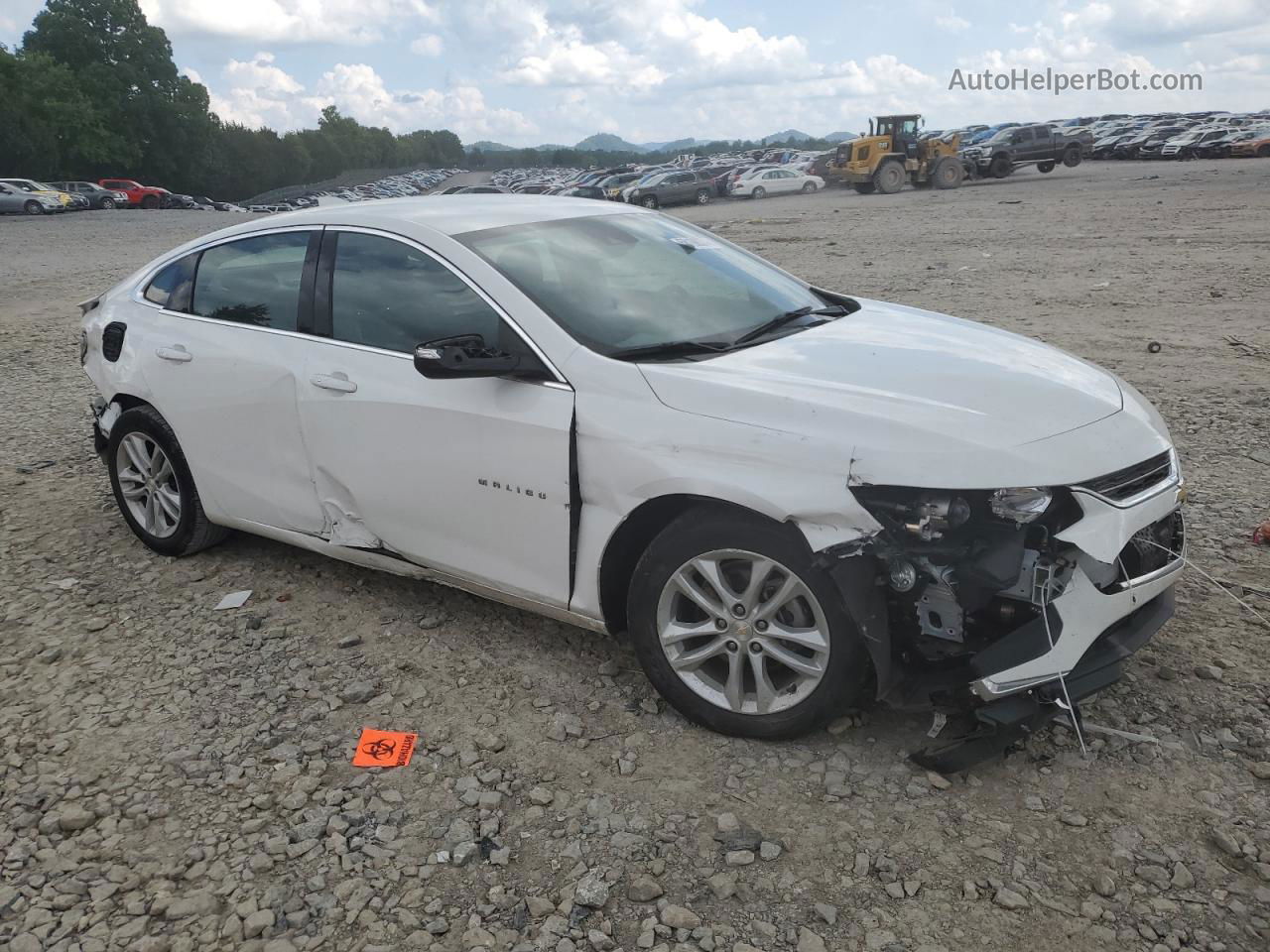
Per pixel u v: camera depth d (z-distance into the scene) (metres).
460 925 2.49
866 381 3.06
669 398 3.07
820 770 3.00
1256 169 36.09
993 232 19.53
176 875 2.70
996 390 3.03
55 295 15.71
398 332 3.69
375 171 191.62
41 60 83.75
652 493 3.05
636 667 3.66
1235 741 3.04
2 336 11.72
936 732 3.04
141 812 2.96
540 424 3.26
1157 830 2.69
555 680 3.59
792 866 2.63
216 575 4.59
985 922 2.42
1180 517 3.31
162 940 2.48
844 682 2.91
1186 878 2.52
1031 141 41.06
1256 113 67.75
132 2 92.50
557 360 3.29
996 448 2.74
